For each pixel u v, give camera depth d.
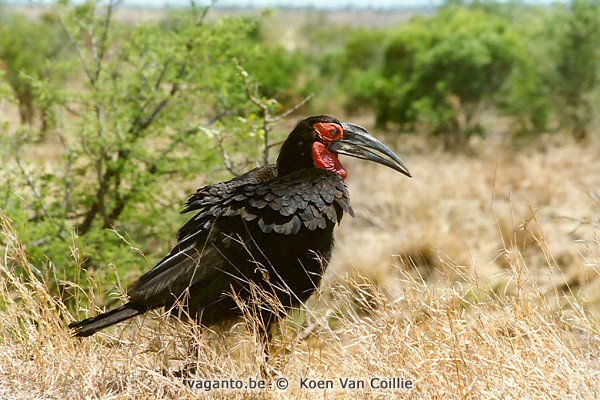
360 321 10.76
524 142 46.47
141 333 11.44
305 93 45.88
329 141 12.13
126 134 17.72
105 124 18.19
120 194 18.03
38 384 10.02
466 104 47.97
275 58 50.91
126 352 10.66
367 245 25.41
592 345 10.92
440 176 35.50
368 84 55.81
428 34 52.97
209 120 18.92
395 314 10.60
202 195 11.73
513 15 93.31
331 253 11.60
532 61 48.59
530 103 48.09
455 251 23.59
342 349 10.42
